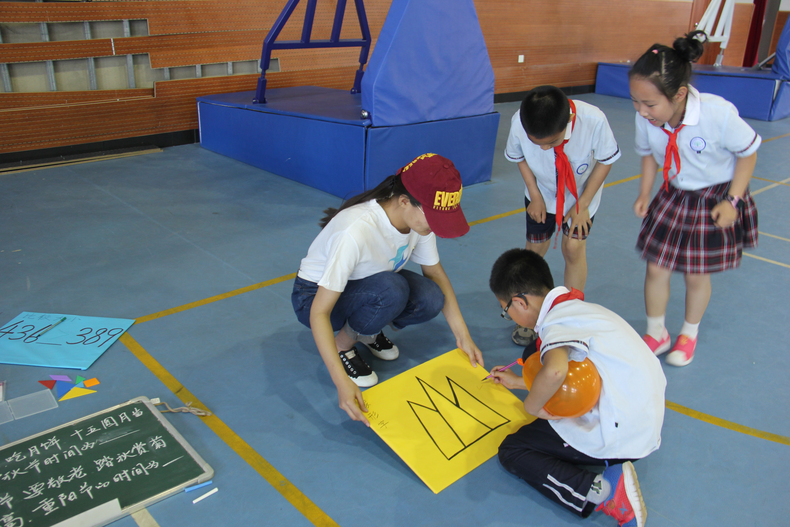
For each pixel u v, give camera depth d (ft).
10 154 13.73
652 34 31.63
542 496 4.59
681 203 5.90
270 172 13.89
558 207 6.40
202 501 4.42
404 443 4.93
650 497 4.58
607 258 9.45
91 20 14.06
